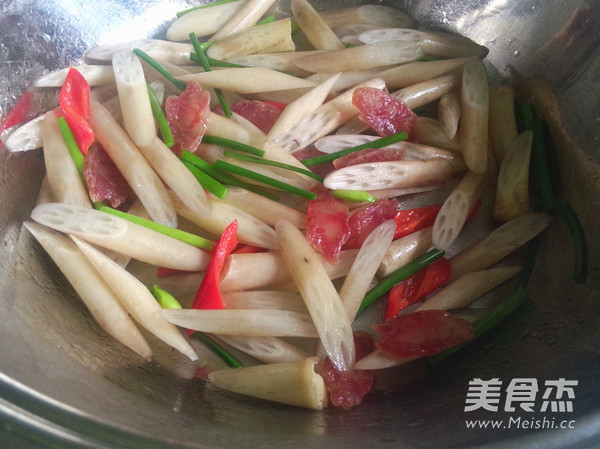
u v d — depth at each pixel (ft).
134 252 0.67
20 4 0.80
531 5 0.87
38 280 0.66
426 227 0.75
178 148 0.74
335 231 0.68
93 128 0.73
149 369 0.61
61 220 0.66
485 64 0.91
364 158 0.74
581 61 0.81
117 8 0.90
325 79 0.83
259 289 0.68
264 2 0.91
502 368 0.61
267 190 0.75
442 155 0.77
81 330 0.62
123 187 0.73
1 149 0.75
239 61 0.85
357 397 0.59
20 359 0.50
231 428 0.50
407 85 0.84
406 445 0.47
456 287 0.68
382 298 0.71
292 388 0.57
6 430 0.44
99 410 0.46
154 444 0.44
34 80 0.81
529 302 0.69
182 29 0.90
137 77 0.72
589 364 0.55
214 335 0.66
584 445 0.44
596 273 0.68
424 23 0.95
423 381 0.63
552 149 0.81
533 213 0.74
